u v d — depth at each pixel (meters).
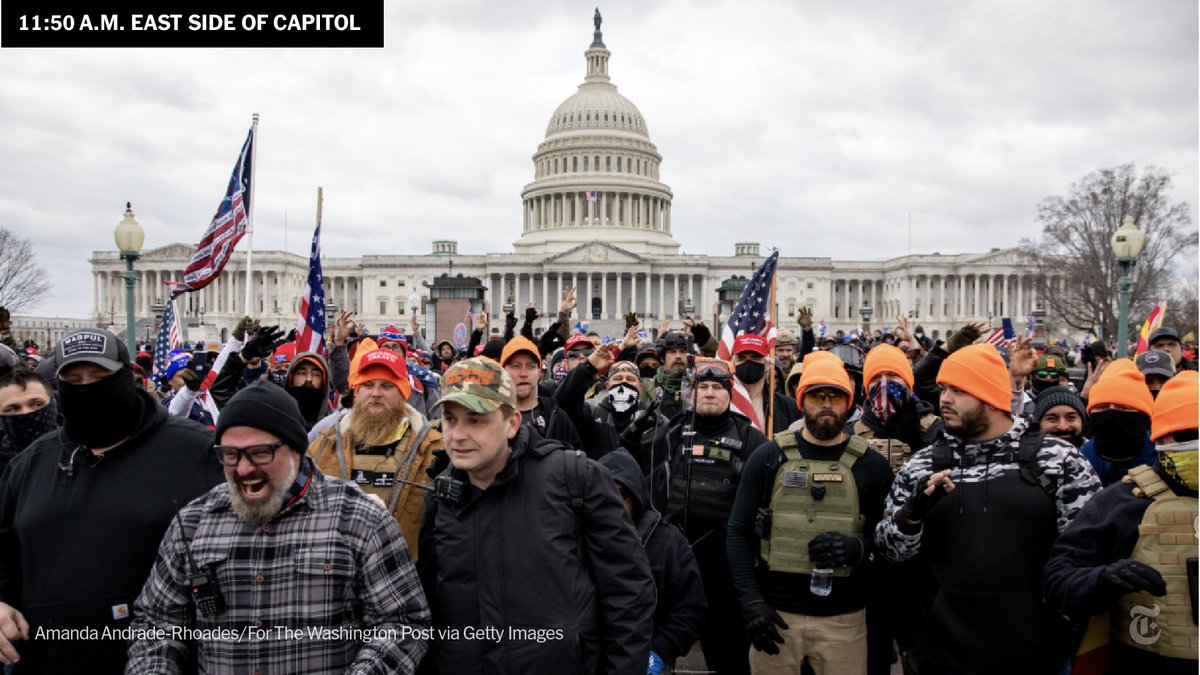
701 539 8.81
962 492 6.84
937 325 149.25
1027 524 6.64
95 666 6.04
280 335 10.38
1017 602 6.62
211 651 5.53
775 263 13.65
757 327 13.42
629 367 11.38
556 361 19.28
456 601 5.93
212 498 5.78
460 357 21.58
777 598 7.92
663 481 9.06
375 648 5.58
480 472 6.07
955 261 147.88
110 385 6.15
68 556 6.08
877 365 9.80
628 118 164.88
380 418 8.11
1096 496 6.27
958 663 6.77
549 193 159.62
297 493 5.70
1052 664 6.66
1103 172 76.19
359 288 157.62
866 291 160.75
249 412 5.46
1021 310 148.12
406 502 7.84
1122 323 24.03
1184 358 17.98
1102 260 77.25
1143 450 8.45
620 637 5.96
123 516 6.16
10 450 8.10
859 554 7.31
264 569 5.53
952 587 6.80
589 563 6.21
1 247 81.50
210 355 17.02
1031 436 6.94
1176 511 5.74
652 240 159.62
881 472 7.92
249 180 18.98
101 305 150.62
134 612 5.94
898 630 7.95
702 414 9.00
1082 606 5.68
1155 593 5.38
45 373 9.75
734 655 8.99
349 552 5.66
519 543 5.91
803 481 7.82
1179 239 74.19
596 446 10.80
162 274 150.38
